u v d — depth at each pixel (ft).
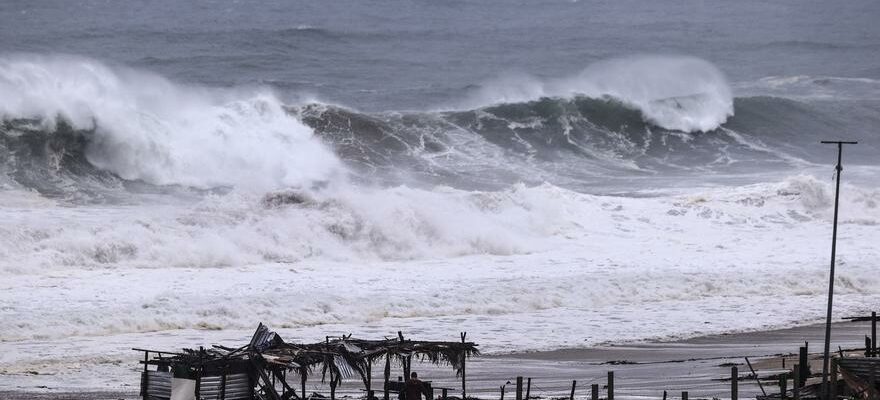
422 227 513.86
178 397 244.22
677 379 309.22
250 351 252.83
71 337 355.36
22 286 408.87
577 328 389.80
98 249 453.58
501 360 340.18
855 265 487.61
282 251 480.64
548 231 544.62
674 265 488.02
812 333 386.52
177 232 478.59
